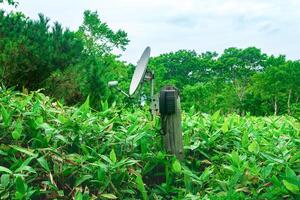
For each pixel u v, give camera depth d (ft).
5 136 16.90
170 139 19.81
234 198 15.33
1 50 36.40
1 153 15.93
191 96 232.32
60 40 39.65
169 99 19.45
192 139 21.33
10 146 16.01
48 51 37.52
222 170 18.47
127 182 16.93
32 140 17.20
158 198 17.62
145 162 18.69
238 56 274.36
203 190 17.46
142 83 21.33
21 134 17.04
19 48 36.09
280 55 274.57
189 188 17.44
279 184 15.48
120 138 19.03
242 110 232.32
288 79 220.84
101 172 15.94
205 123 23.06
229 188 16.11
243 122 24.63
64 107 20.74
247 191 16.19
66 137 17.80
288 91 224.12
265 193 15.56
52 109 19.51
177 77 285.43
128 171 17.15
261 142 21.33
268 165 16.42
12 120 18.01
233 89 250.57
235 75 277.85
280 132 22.33
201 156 20.86
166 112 19.52
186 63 289.53
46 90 36.60
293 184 14.73
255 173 16.66
